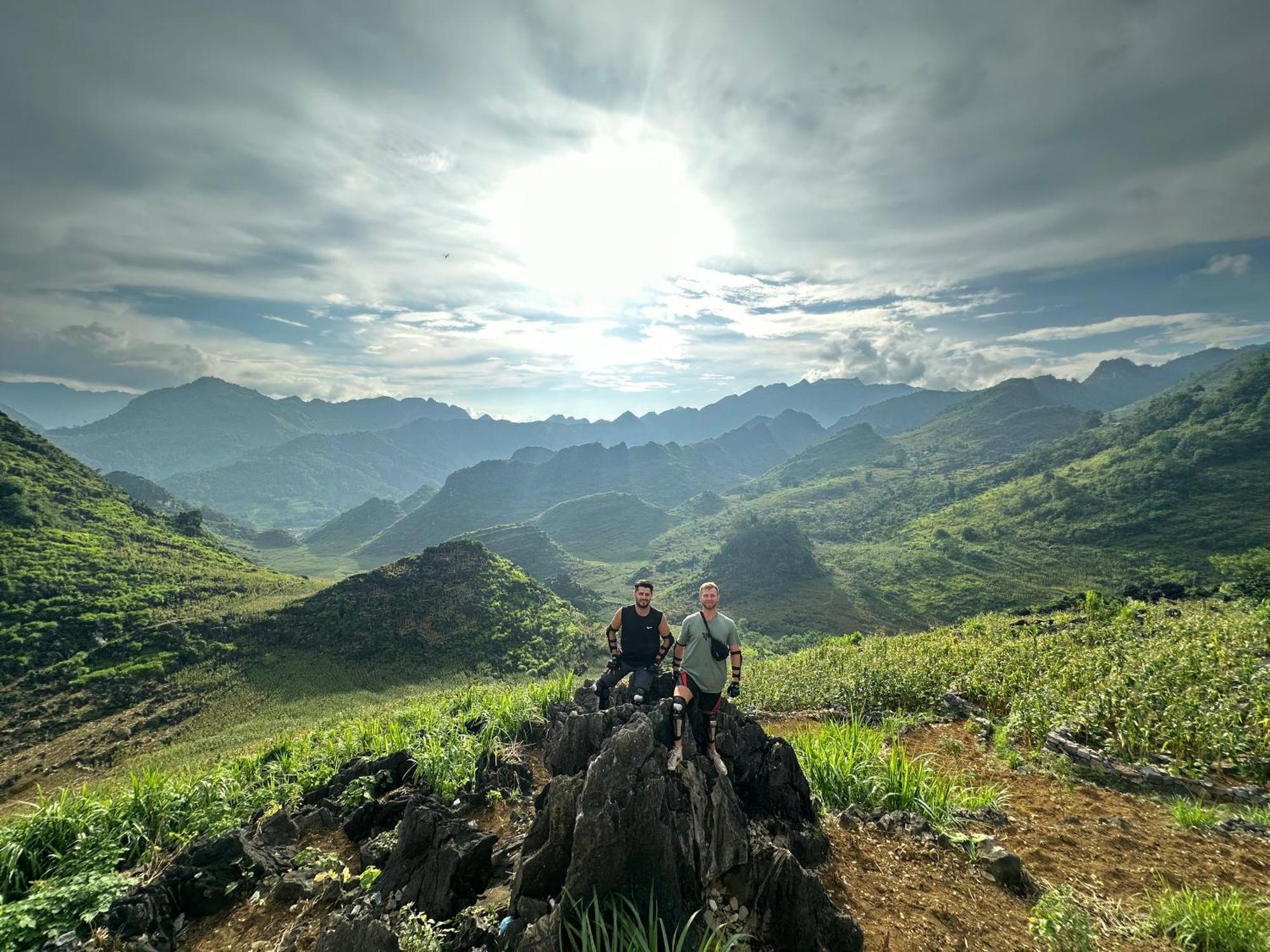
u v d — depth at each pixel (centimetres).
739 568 18975
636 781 447
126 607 9200
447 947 418
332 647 8694
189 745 5934
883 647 2488
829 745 791
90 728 6397
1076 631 2000
